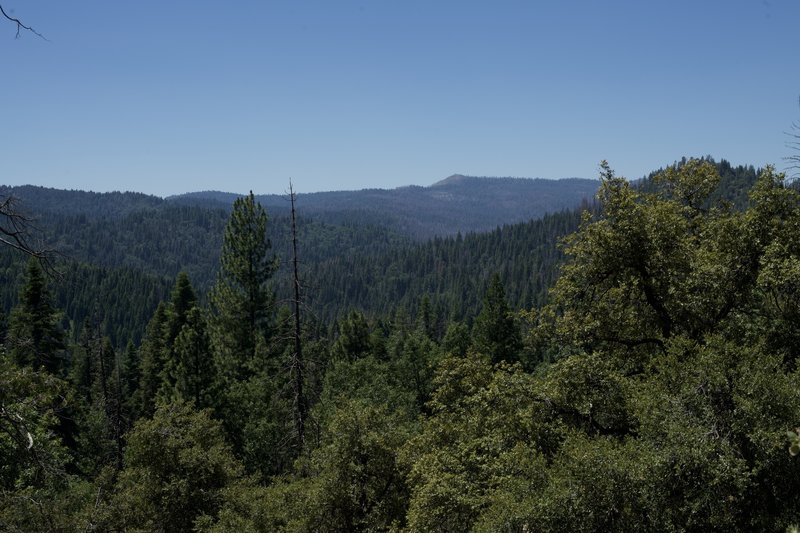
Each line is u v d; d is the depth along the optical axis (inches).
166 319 1993.1
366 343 2412.6
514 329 2086.6
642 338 771.4
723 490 418.9
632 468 439.2
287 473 1125.7
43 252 312.8
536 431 607.5
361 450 784.3
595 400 610.5
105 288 6692.9
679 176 903.1
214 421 1003.9
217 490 852.6
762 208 675.4
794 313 605.9
